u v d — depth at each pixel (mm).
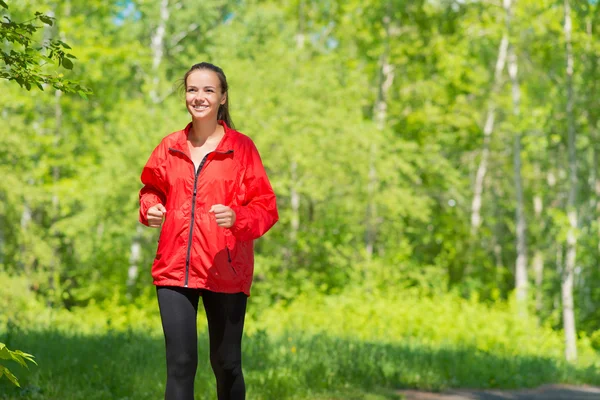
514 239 34469
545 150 28562
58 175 25703
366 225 23750
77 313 17156
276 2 27703
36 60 4070
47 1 21609
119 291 20781
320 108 22266
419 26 26438
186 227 3682
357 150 21828
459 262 28547
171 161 3754
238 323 3775
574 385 11648
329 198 23094
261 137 20594
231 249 3707
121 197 20922
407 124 27219
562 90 21688
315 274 22344
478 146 28828
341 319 17750
